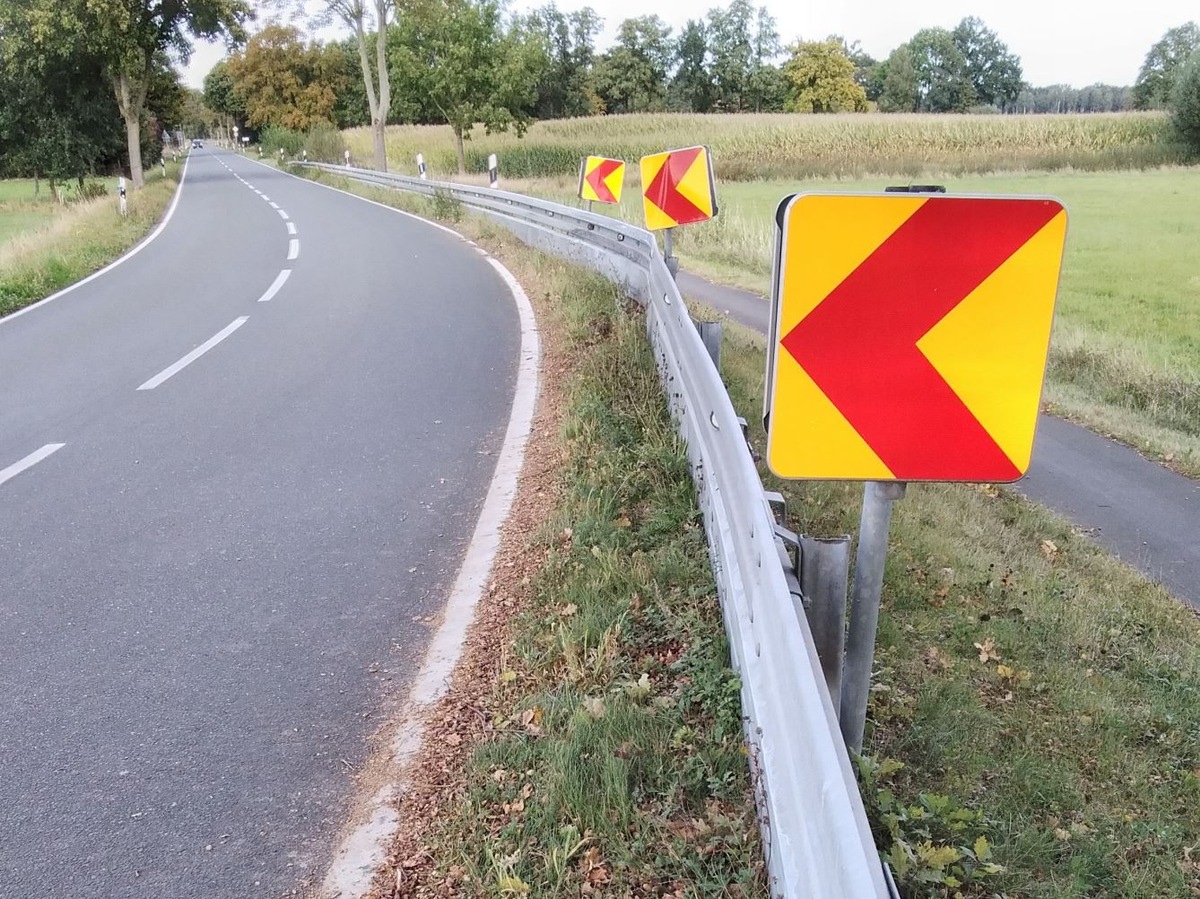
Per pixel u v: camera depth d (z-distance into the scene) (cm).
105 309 1169
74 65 3775
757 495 262
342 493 534
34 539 486
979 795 293
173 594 422
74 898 249
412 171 3556
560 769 264
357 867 253
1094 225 2297
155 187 3572
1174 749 354
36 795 292
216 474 573
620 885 230
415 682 343
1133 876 274
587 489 458
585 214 1052
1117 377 985
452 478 548
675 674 313
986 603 439
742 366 720
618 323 724
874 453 204
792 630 193
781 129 4541
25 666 366
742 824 238
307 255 1531
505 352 835
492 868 239
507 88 3228
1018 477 204
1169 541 602
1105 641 434
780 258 195
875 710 316
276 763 303
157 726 325
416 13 3188
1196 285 1538
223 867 259
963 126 4588
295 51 7006
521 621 361
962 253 192
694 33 9544
